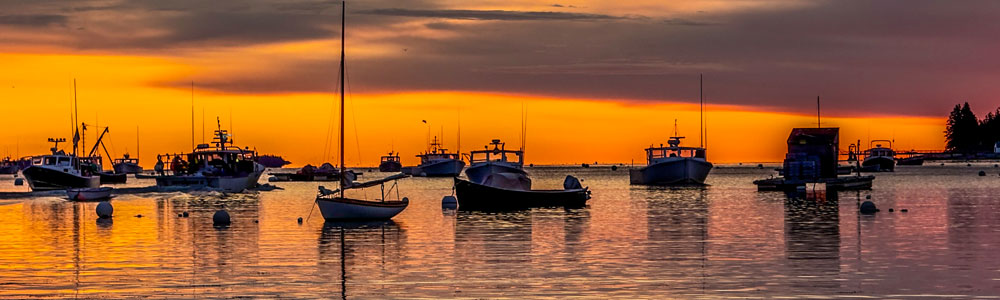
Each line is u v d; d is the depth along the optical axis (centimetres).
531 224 6231
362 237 5416
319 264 4338
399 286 3788
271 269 4200
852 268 4128
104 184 15862
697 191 11131
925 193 10331
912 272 4016
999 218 6581
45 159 10506
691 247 4878
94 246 5034
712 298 3516
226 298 3566
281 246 4994
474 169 11638
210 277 3994
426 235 5509
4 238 5459
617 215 7031
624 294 3600
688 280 3866
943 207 7831
